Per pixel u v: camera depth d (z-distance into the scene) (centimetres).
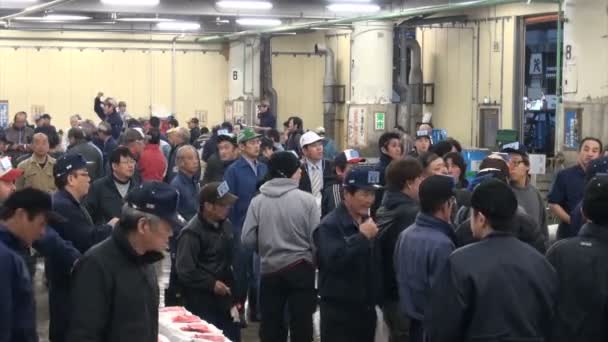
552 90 1808
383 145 863
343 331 586
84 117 2533
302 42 2497
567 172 779
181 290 634
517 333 396
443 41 1942
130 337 411
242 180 862
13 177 514
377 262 586
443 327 405
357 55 1958
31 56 2495
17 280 402
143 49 2559
